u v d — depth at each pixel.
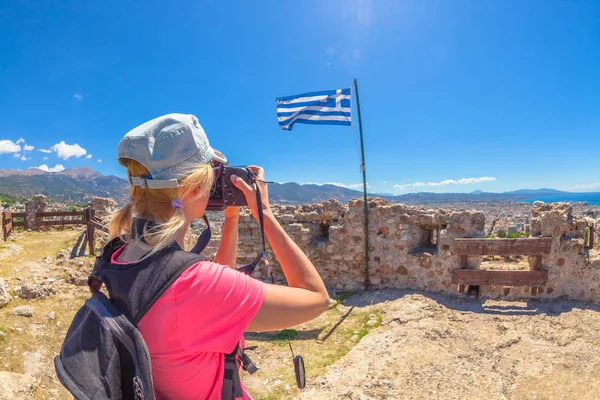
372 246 9.51
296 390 5.50
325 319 7.95
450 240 8.56
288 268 1.54
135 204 1.42
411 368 5.71
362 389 5.29
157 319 1.19
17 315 6.54
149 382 1.15
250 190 1.67
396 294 8.78
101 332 1.21
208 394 1.33
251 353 6.68
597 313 7.30
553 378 5.35
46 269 8.48
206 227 1.77
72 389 1.14
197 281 1.21
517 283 8.01
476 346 6.26
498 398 4.93
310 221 10.43
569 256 7.96
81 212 12.34
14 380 4.75
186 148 1.35
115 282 1.27
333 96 9.80
